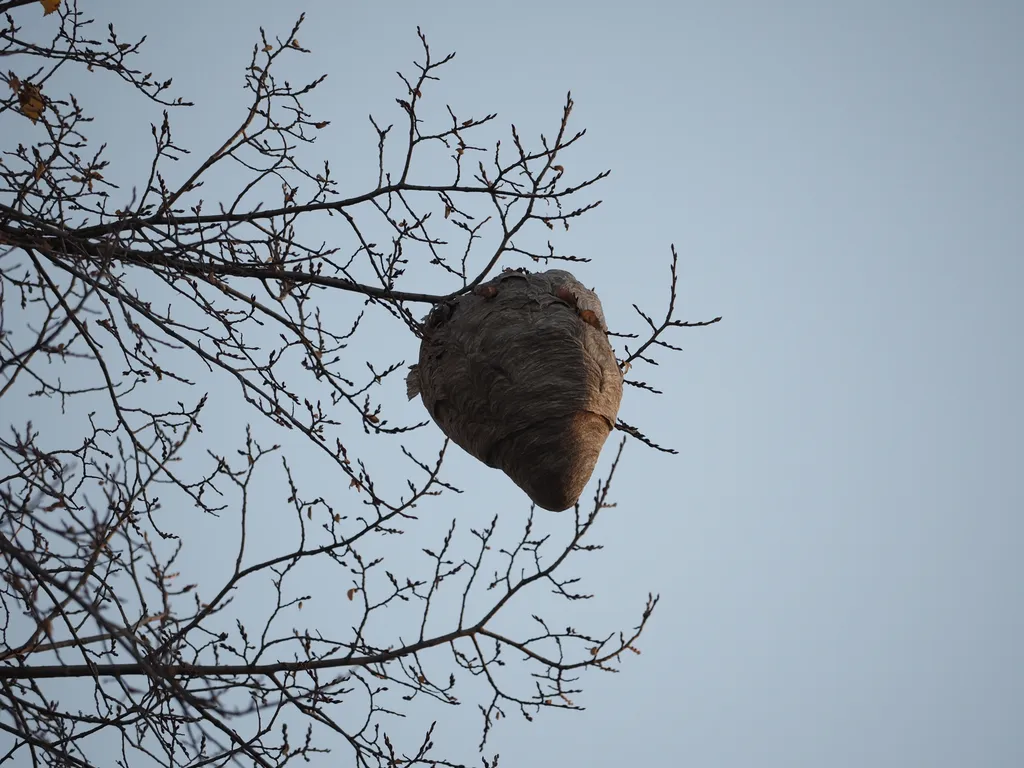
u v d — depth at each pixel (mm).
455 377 10984
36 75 11250
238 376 10336
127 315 9648
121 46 11445
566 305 11203
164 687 9398
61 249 10266
